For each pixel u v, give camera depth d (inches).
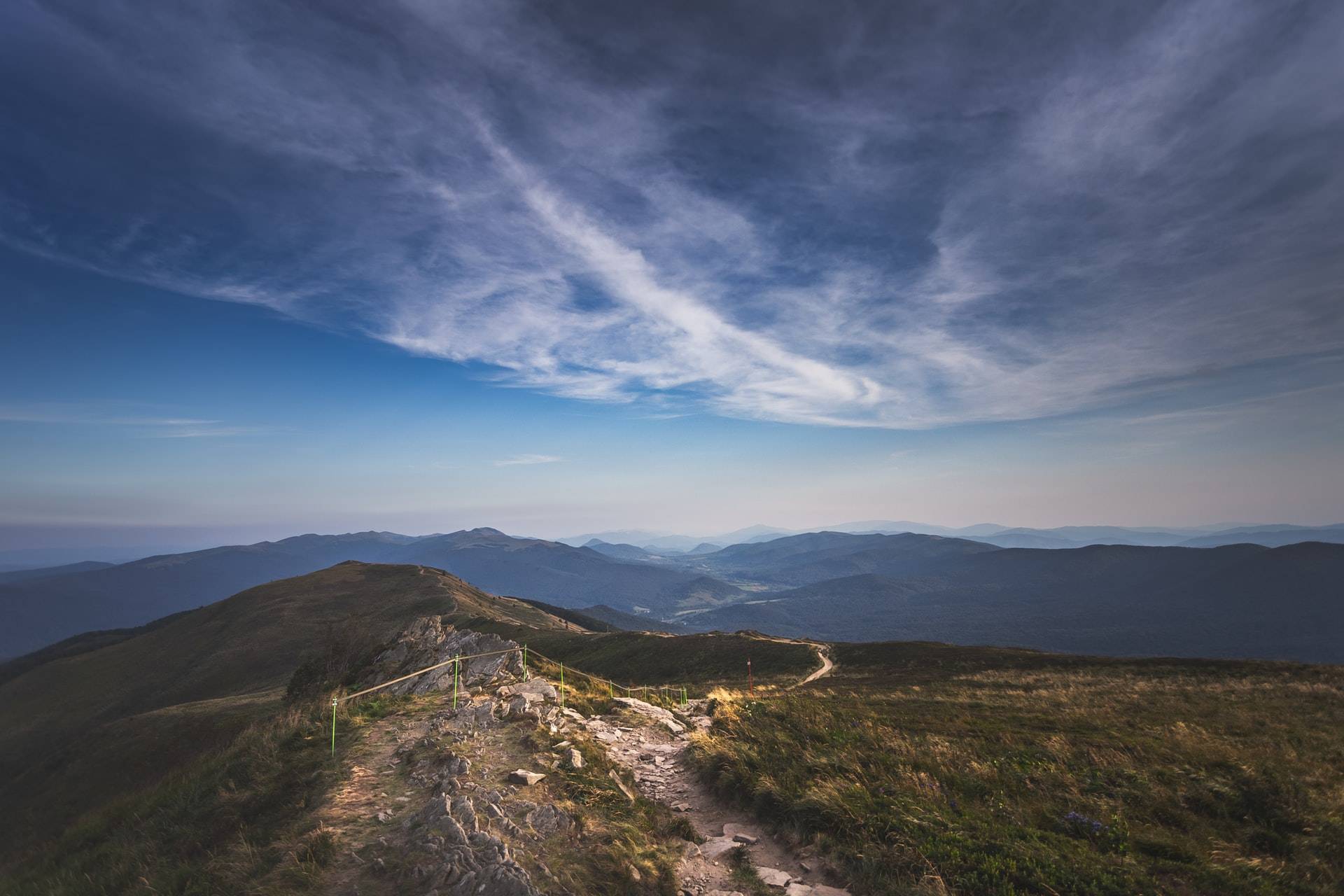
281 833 431.8
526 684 853.2
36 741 3582.7
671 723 750.5
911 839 414.9
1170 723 916.6
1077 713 1029.8
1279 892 365.4
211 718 2267.5
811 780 520.1
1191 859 410.6
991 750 696.4
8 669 6466.5
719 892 360.5
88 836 682.8
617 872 356.8
